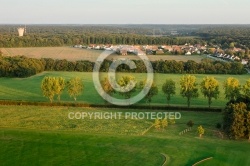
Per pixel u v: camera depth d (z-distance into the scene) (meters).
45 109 119.69
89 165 73.75
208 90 118.94
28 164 73.69
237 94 118.31
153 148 83.69
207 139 90.75
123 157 78.19
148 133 95.69
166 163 74.75
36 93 144.25
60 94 137.00
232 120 91.81
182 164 74.44
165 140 89.38
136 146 85.00
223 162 75.81
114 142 87.62
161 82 169.50
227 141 89.25
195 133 96.12
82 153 80.25
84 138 90.12
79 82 129.38
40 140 87.94
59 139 89.00
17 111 116.50
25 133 93.06
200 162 75.50
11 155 78.12
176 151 81.75
